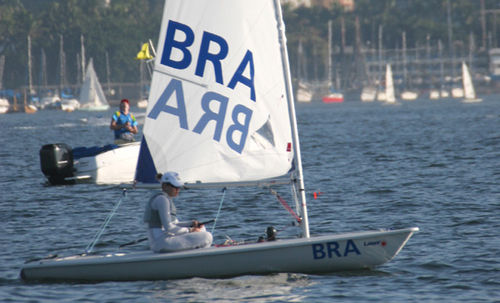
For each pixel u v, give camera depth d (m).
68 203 78.56
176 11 45.94
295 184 46.69
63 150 85.62
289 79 45.69
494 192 80.19
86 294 43.12
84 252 53.09
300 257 46.25
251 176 46.06
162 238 45.84
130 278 46.00
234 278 45.78
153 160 46.00
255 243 46.78
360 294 42.22
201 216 70.31
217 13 45.91
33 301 41.78
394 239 46.41
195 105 46.09
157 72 45.88
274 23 45.88
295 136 45.75
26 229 64.31
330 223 65.56
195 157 46.06
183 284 44.75
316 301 41.00
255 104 45.91
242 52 45.91
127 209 74.44
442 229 60.75
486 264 48.25
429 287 43.53
